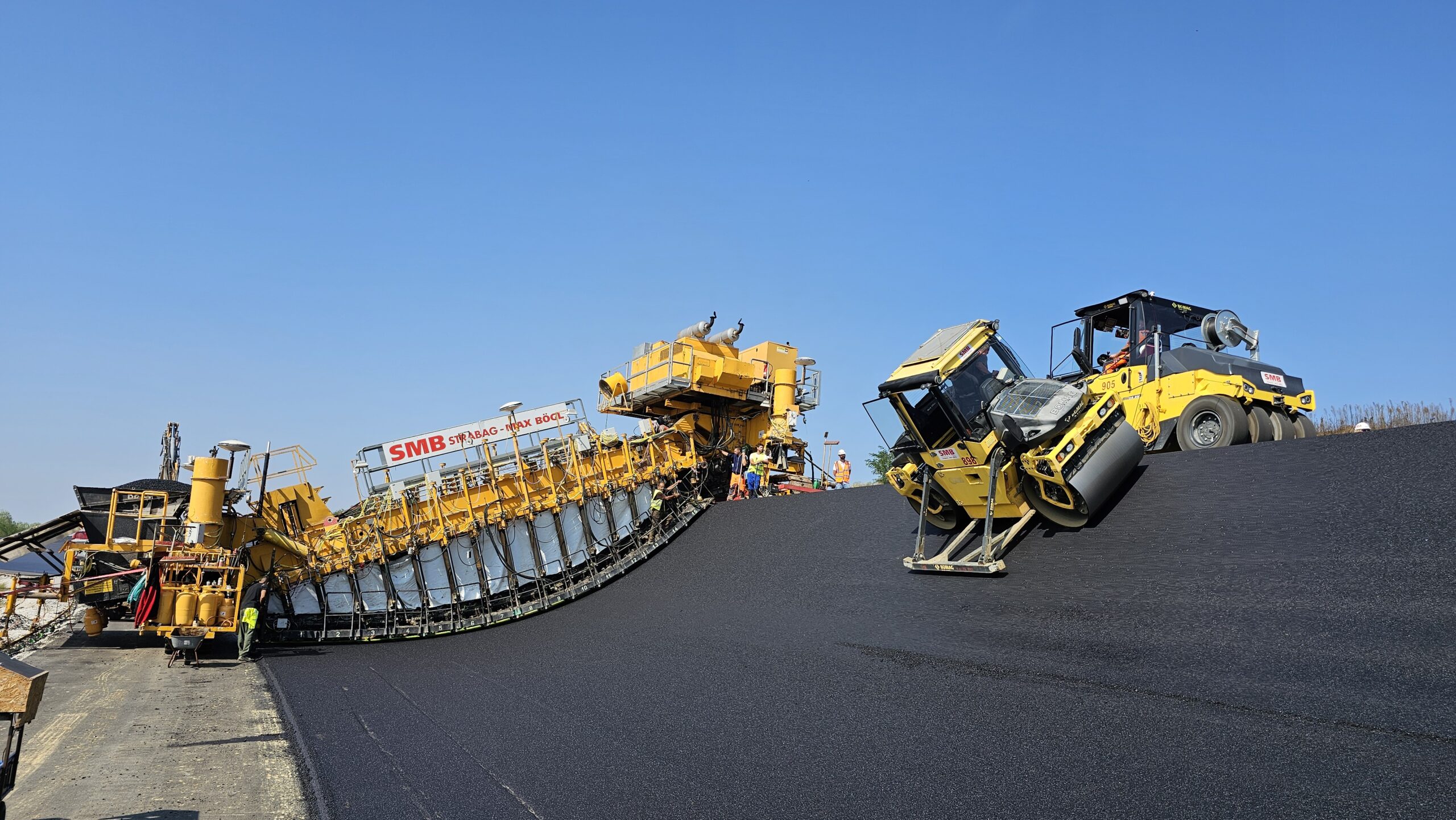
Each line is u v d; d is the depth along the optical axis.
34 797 9.73
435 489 25.20
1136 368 17.14
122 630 25.42
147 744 12.26
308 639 23.94
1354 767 7.35
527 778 9.78
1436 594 9.59
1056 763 8.39
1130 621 11.48
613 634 18.48
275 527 24.30
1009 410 14.42
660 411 30.12
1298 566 11.09
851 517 20.42
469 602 25.08
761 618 16.72
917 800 8.06
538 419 26.47
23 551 23.42
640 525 26.56
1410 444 12.27
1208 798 7.30
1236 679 9.41
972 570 14.49
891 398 14.92
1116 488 14.21
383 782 10.09
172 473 43.19
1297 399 17.34
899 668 12.02
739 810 8.28
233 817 9.11
